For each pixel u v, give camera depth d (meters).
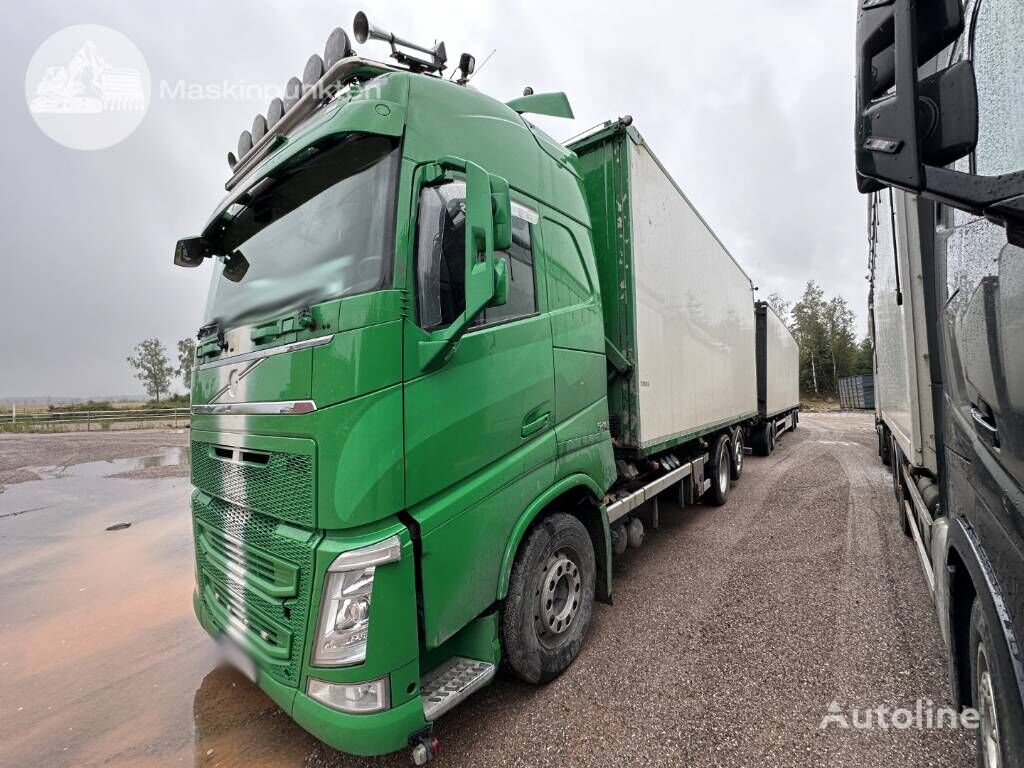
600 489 3.24
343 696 1.76
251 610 2.15
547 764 2.11
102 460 12.47
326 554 1.79
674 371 4.79
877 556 4.38
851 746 2.14
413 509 1.95
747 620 3.30
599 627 3.28
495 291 1.91
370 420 1.81
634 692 2.58
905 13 1.14
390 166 2.05
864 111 1.24
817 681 2.61
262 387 2.09
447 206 2.23
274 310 2.23
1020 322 1.26
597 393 3.32
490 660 2.28
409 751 2.26
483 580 2.21
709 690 2.57
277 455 1.99
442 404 2.05
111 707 2.69
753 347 8.80
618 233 3.88
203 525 2.66
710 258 6.13
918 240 2.88
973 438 1.72
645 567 4.36
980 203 1.09
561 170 3.27
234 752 2.32
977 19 1.49
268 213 2.54
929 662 2.75
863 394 29.84
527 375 2.56
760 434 10.96
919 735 2.20
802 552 4.57
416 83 2.26
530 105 3.43
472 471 2.19
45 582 4.48
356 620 1.78
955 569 1.96
